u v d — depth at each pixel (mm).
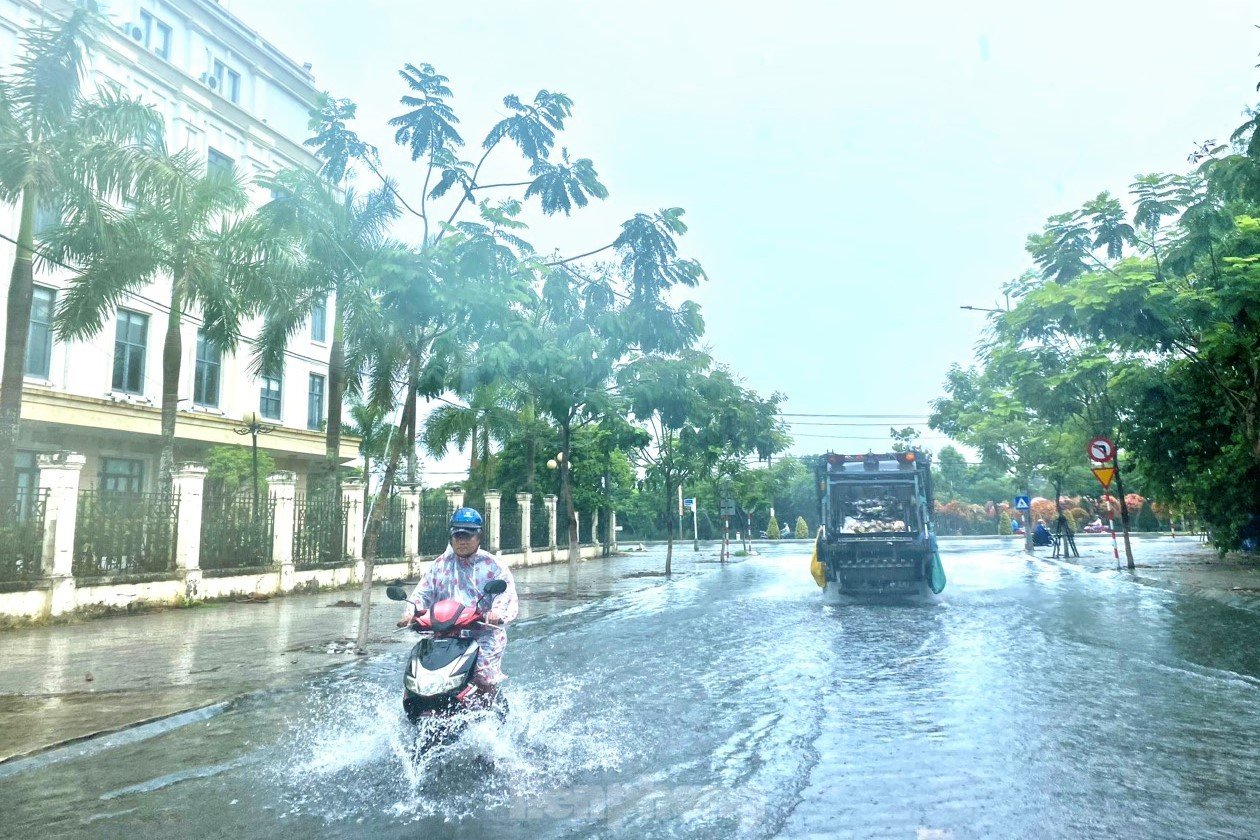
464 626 6367
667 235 13109
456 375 12734
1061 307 18078
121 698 8516
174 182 17547
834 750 6355
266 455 27203
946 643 11672
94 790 5723
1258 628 12555
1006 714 7398
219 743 6949
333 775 5957
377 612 16672
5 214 22844
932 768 5867
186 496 17547
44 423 23312
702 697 8438
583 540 42812
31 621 14219
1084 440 30266
